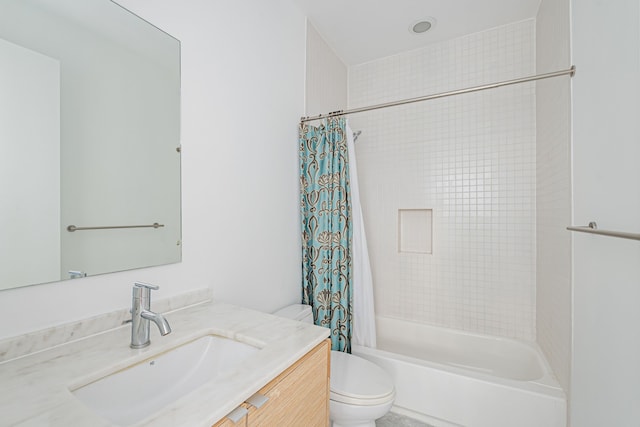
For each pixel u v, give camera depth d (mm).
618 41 882
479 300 2160
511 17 2012
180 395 814
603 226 979
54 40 797
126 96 973
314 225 1880
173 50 1123
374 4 1900
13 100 718
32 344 739
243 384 620
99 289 898
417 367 1598
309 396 846
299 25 1964
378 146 2543
